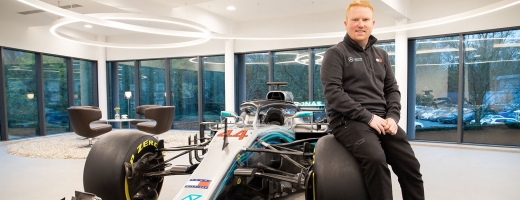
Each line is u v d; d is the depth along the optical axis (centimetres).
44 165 457
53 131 862
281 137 274
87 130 583
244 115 301
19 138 771
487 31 595
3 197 313
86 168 204
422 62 675
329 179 164
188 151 253
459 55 621
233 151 205
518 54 583
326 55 182
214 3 684
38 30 797
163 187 332
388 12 592
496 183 347
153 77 977
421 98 679
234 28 843
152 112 609
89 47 950
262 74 857
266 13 767
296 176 215
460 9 609
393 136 175
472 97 628
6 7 616
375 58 183
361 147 162
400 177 178
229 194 217
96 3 629
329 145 180
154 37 939
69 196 316
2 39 713
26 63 790
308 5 701
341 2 679
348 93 178
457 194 309
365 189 164
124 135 217
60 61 878
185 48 912
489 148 564
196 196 160
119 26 486
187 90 938
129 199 207
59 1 612
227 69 836
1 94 721
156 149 237
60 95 881
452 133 651
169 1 588
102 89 968
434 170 409
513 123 593
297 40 783
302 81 805
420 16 646
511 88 593
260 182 259
